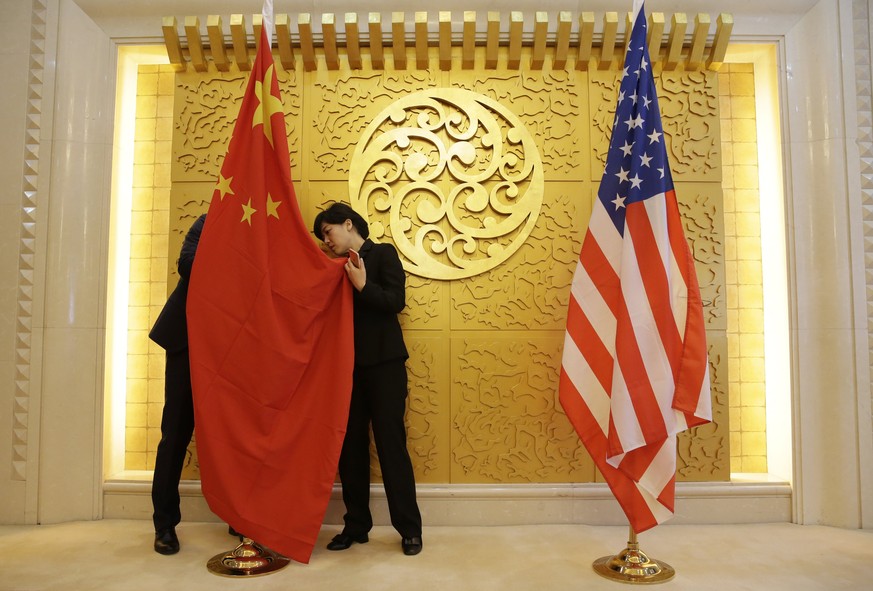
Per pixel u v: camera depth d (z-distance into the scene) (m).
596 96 2.95
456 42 2.95
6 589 1.99
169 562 2.26
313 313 2.37
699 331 2.34
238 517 2.21
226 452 2.26
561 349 2.85
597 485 2.80
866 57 2.86
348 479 2.49
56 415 2.77
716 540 2.54
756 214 3.13
